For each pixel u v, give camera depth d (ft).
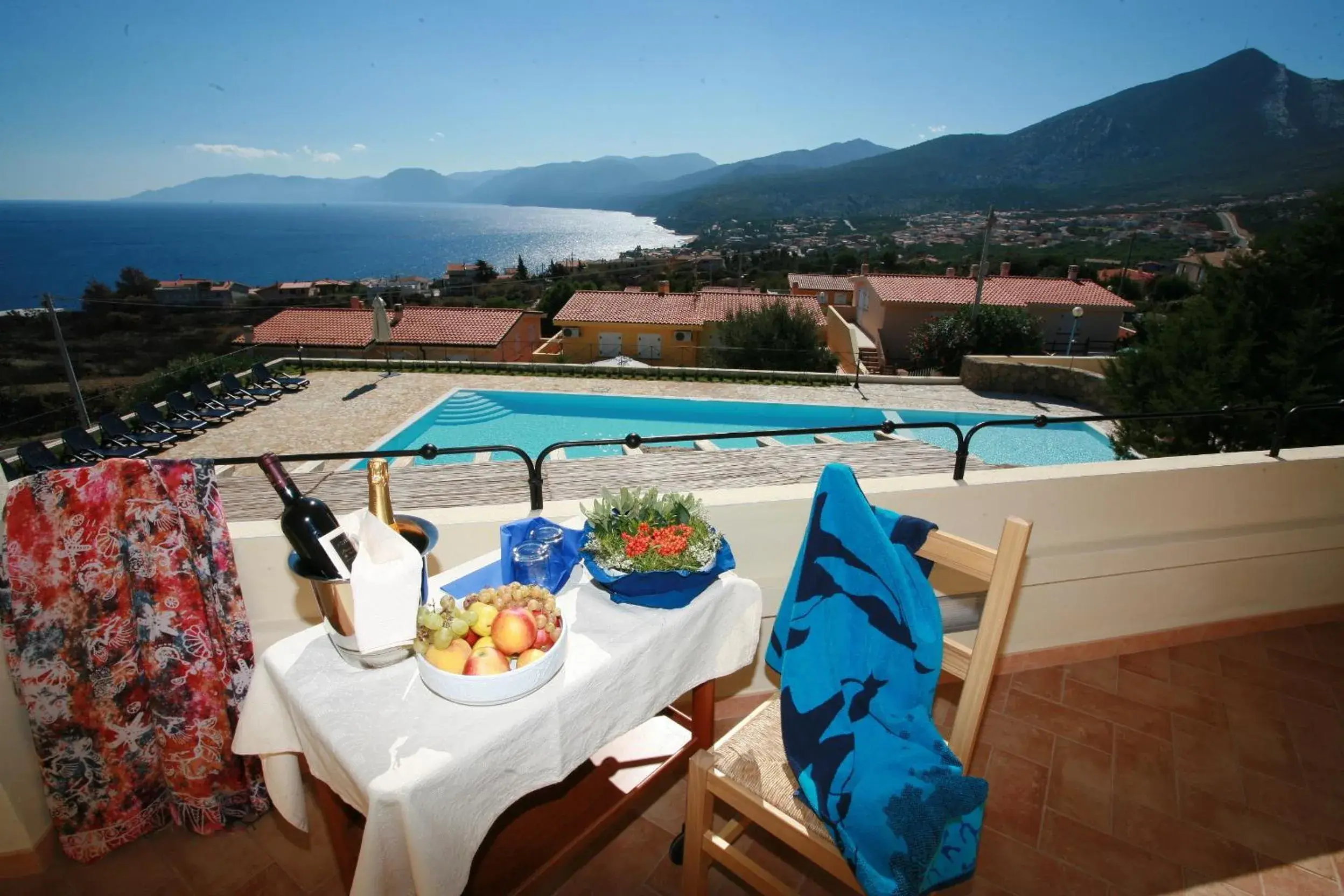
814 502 5.53
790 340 81.25
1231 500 9.51
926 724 5.02
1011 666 9.59
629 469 31.12
